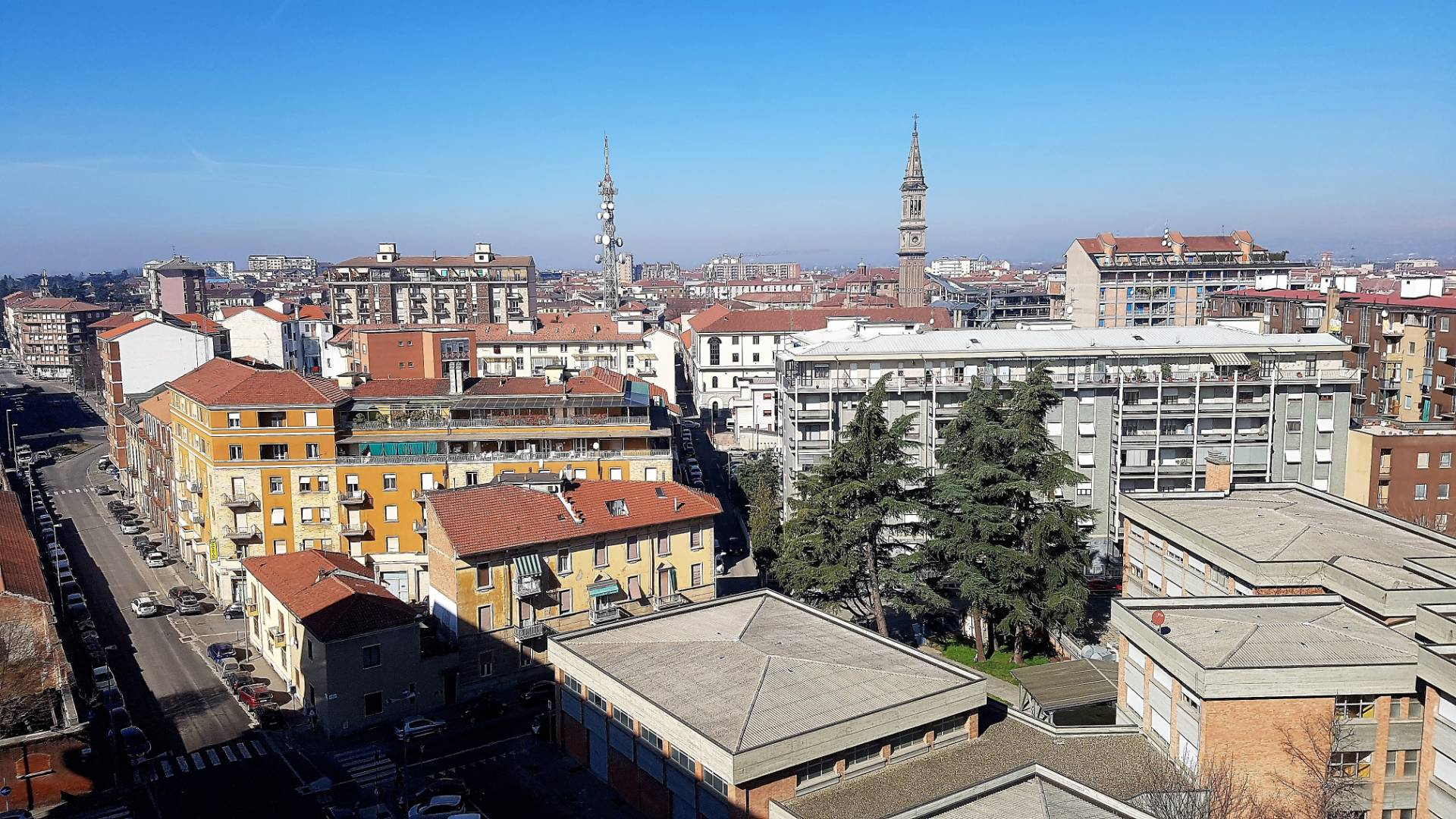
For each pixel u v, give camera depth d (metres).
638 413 97.81
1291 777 45.66
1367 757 45.88
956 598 87.75
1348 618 51.44
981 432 71.81
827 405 100.00
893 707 49.00
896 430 72.62
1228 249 196.88
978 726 53.38
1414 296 126.31
